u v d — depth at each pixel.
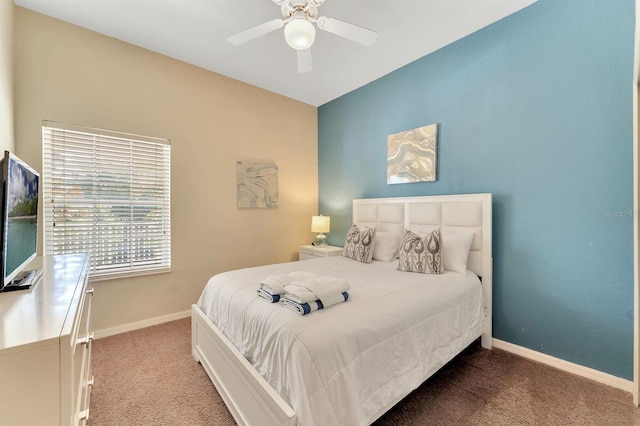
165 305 2.97
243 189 3.56
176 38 2.65
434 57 2.89
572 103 2.06
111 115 2.63
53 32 2.35
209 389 1.85
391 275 2.26
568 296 2.09
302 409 1.07
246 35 1.92
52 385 0.79
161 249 2.98
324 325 1.31
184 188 3.09
